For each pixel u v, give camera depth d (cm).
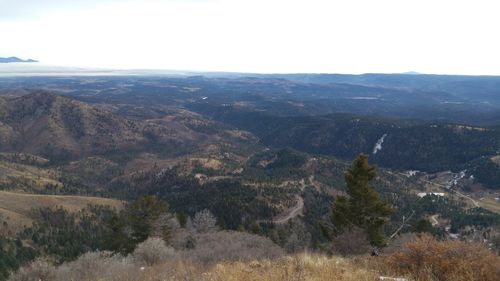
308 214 12006
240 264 1307
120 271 1744
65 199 13638
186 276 1303
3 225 10550
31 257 8419
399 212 13500
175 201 14650
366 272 1056
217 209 12006
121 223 4722
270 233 6912
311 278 1020
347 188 3100
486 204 18300
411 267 1095
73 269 2122
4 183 17588
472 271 998
